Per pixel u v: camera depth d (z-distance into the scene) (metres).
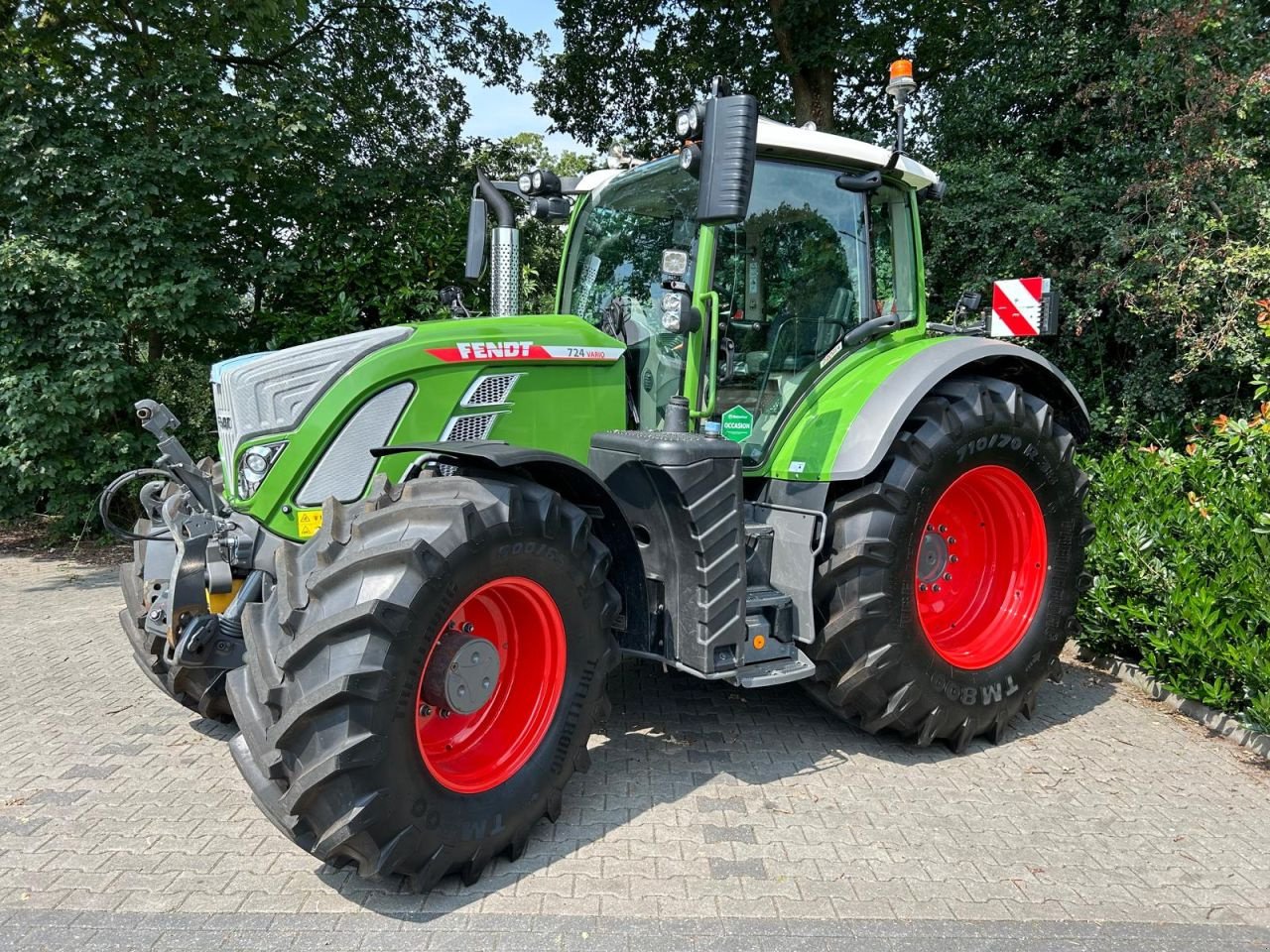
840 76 11.85
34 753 3.66
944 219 8.39
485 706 2.93
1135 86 7.57
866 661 3.49
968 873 2.83
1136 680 4.64
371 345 3.16
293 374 3.10
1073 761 3.72
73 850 2.90
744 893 2.68
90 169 7.79
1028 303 6.75
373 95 11.57
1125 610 4.64
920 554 3.89
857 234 4.06
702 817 3.15
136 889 2.67
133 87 8.09
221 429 3.26
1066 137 8.55
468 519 2.61
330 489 3.10
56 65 8.62
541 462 2.82
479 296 9.71
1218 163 7.01
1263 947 2.49
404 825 2.50
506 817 2.75
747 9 11.45
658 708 4.20
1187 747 3.89
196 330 8.41
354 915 2.55
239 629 3.00
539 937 2.46
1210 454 5.97
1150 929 2.56
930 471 3.57
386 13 11.52
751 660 3.38
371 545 2.57
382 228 10.02
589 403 3.57
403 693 2.47
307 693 2.42
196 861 2.84
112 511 8.77
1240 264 6.66
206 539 3.12
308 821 2.49
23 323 7.61
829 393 3.84
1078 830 3.13
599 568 2.99
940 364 3.68
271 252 9.59
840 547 3.51
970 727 3.76
